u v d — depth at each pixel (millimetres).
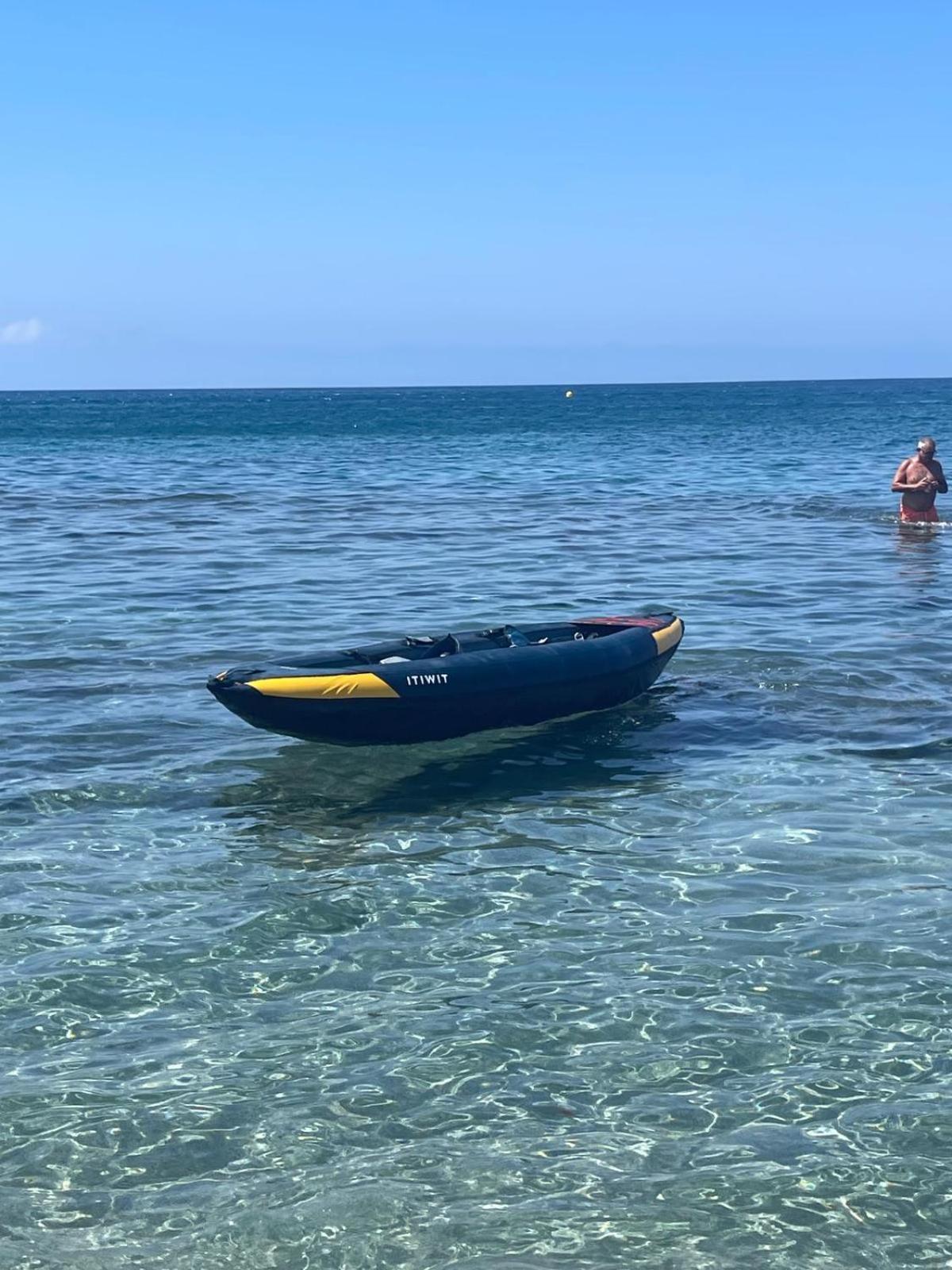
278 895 6395
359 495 25891
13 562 16406
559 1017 5254
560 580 15203
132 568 15945
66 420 78000
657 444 44781
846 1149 4418
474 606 13523
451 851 6922
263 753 8516
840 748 8555
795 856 6805
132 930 6023
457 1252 3979
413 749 8641
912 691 9859
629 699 9641
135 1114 4637
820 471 31516
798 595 13938
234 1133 4539
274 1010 5328
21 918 6137
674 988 5457
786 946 5805
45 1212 4148
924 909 6148
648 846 6969
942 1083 4766
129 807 7559
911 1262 3922
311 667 8398
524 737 8898
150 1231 4066
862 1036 5078
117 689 10031
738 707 9539
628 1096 4727
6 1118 4609
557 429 59188
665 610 13203
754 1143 4453
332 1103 4707
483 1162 4375
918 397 127000
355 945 5875
